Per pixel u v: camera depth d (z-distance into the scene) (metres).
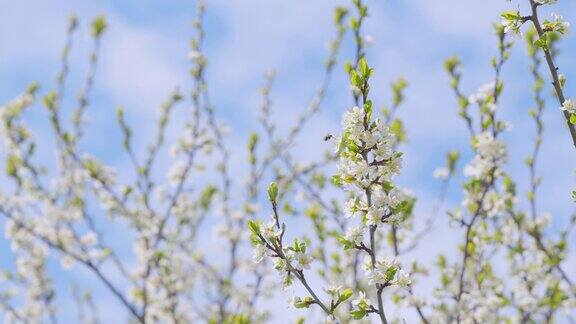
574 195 1.26
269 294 2.24
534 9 1.26
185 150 2.37
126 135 2.22
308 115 2.37
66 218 2.19
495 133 1.69
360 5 1.71
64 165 2.26
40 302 2.36
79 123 2.28
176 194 2.20
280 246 1.23
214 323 2.02
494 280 1.85
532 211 1.82
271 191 1.25
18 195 2.22
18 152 2.21
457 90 1.72
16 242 2.24
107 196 2.26
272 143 2.36
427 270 1.81
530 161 1.82
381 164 1.22
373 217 1.22
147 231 2.26
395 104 1.82
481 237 1.78
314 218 1.87
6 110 2.22
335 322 1.22
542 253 1.86
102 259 2.06
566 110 1.24
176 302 2.23
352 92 1.49
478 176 1.70
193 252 2.41
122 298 1.88
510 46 1.66
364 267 1.24
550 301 1.79
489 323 1.77
